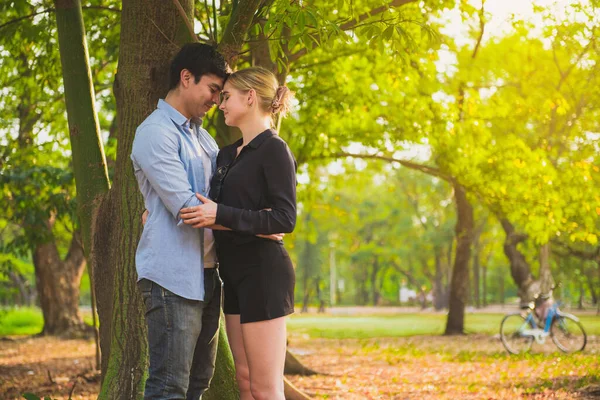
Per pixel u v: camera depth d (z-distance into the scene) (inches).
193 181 145.5
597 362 484.4
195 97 147.7
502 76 671.1
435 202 2053.4
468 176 620.4
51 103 546.0
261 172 144.7
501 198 615.5
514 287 3107.8
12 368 535.2
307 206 786.2
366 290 3373.5
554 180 604.7
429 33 214.4
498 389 379.9
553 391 360.2
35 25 353.7
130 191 195.2
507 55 653.3
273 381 144.3
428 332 1059.9
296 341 868.6
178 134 144.0
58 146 583.5
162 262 138.6
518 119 662.5
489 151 611.2
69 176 475.8
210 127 390.9
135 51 198.8
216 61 147.9
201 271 141.8
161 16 198.7
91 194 215.0
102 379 202.4
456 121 593.9
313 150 649.6
